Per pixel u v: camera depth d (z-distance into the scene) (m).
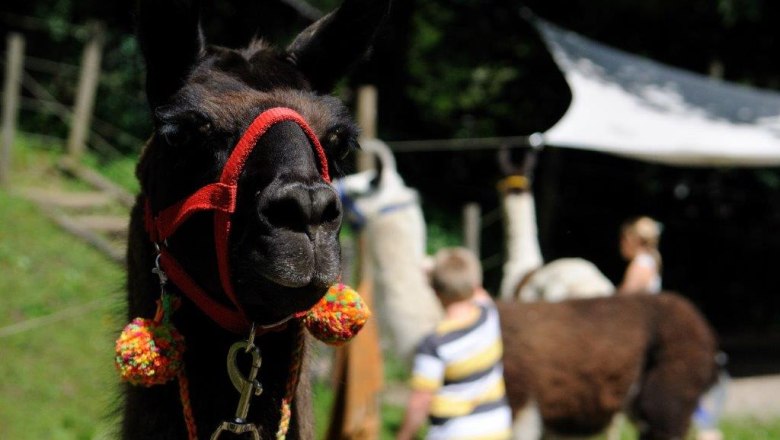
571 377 5.41
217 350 2.26
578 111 9.29
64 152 12.43
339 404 5.10
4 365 6.71
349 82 11.05
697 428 6.00
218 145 2.09
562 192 14.77
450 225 14.45
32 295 7.91
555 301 5.71
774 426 8.20
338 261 1.99
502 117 15.15
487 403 4.66
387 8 2.43
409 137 15.38
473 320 4.71
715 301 13.83
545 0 15.28
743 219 14.31
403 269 5.71
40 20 14.34
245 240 2.00
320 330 2.32
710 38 14.70
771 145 9.33
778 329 13.32
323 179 2.05
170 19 2.21
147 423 2.29
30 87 13.95
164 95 2.27
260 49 2.46
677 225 14.31
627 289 6.98
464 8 15.08
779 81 14.91
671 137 9.19
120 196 10.93
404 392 7.81
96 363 7.10
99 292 8.31
